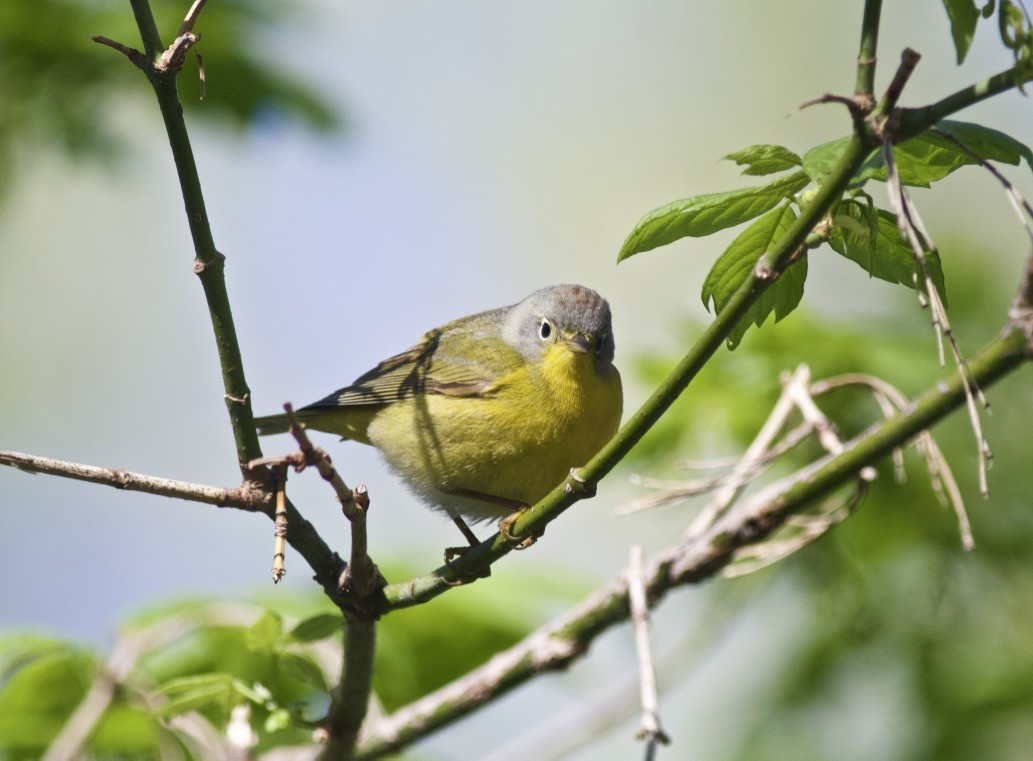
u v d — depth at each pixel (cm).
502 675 897
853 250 620
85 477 648
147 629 912
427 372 1073
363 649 784
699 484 953
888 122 539
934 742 1112
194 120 1290
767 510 862
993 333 1222
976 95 527
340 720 816
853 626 1091
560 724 1054
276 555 661
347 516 706
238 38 1277
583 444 1039
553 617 1077
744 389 1138
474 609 1057
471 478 1051
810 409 932
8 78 1287
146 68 634
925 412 767
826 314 1227
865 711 1166
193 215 665
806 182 600
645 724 734
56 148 1310
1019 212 530
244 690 785
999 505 1106
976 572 1109
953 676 1123
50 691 918
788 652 1193
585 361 1029
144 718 938
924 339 1187
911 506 1106
